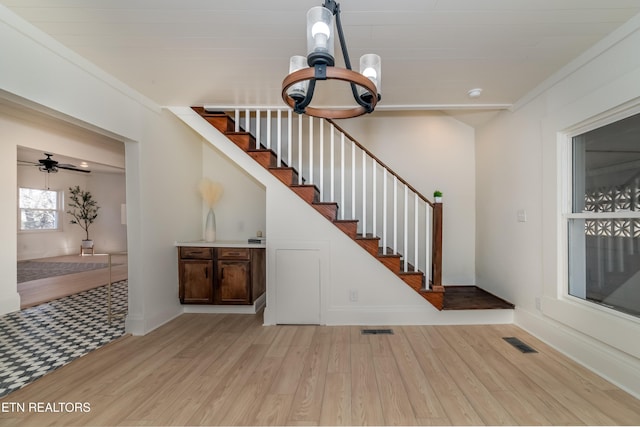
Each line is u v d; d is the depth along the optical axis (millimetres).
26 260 7504
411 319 3223
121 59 2320
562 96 2496
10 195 3686
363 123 4051
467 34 1989
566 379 2133
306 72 1165
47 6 1725
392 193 4031
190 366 2342
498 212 3500
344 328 3141
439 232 3152
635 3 1704
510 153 3260
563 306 2502
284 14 1795
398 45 2115
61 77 2127
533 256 2900
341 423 1696
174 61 2354
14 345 2719
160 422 1704
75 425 1674
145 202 3029
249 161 3314
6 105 3273
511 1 1670
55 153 4316
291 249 3270
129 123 2816
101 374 2223
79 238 8703
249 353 2562
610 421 1701
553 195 2621
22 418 1731
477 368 2291
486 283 3779
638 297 1990
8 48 1785
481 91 2896
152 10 1755
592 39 2062
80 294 4473
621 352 2037
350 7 1705
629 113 1997
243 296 3576
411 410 1807
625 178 2062
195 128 3334
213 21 1858
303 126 4020
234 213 4188
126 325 2986
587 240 2393
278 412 1792
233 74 2568
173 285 3508
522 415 1759
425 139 4070
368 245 3197
